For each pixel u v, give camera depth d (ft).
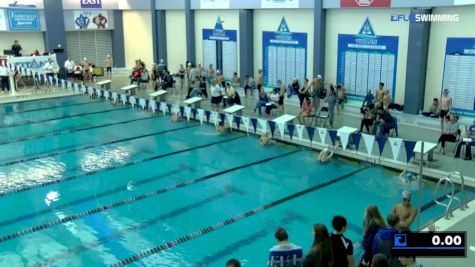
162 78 59.57
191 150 36.37
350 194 27.43
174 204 26.48
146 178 30.60
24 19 64.49
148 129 42.52
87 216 25.07
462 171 29.53
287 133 38.96
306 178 30.09
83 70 66.39
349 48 46.98
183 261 20.43
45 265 20.21
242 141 38.47
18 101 54.39
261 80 53.47
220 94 48.01
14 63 58.49
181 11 65.82
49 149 36.99
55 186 29.35
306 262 13.51
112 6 72.74
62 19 67.36
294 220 24.23
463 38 38.42
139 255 20.95
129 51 75.10
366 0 43.52
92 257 20.84
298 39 51.52
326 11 48.14
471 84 38.63
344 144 30.32
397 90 43.93
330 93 41.55
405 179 28.84
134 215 25.16
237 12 57.52
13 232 23.32
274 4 52.01
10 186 29.30
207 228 23.49
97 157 34.94
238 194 27.78
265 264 20.01
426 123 40.40
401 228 17.69
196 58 65.10
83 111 49.80
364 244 16.46
